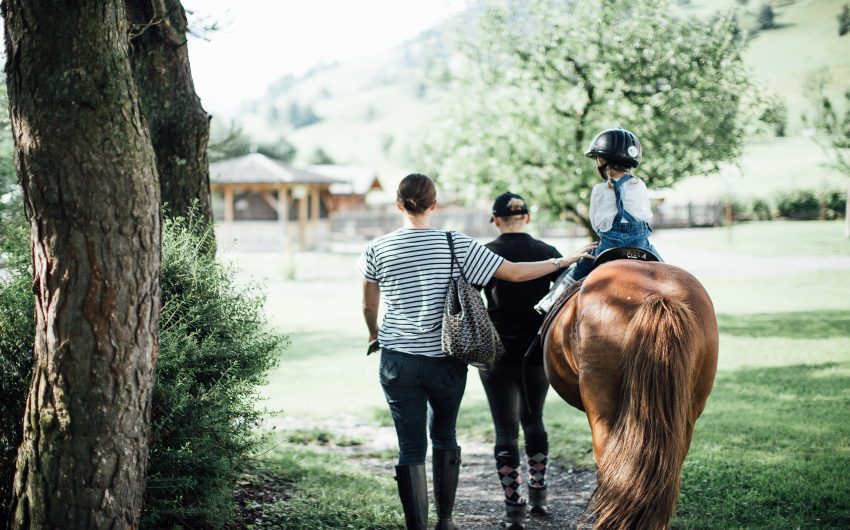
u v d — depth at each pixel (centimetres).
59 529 289
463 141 1177
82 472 289
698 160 1029
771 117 1056
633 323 272
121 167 293
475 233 3797
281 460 546
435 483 356
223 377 382
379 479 526
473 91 1173
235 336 398
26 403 319
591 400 288
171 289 394
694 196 3488
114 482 296
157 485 340
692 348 265
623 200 352
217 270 407
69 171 284
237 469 426
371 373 984
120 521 299
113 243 291
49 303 289
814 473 474
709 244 2402
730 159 1045
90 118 286
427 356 341
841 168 1711
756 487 457
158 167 479
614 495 255
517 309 411
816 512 411
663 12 1030
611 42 1033
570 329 321
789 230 2553
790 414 641
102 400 291
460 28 1166
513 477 411
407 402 344
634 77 1009
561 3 1082
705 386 292
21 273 358
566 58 1059
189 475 352
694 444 564
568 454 581
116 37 299
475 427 706
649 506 249
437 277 345
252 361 398
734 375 822
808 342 979
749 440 568
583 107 1086
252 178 3678
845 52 2998
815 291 1430
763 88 1087
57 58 284
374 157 10350
